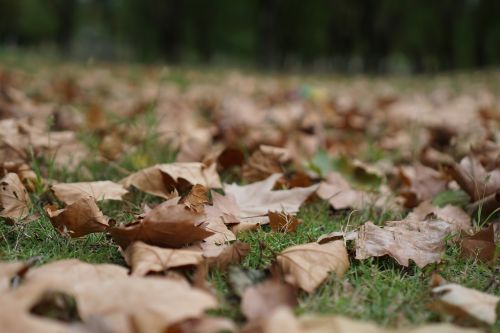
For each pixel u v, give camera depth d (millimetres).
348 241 1035
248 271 903
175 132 1668
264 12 14836
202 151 1394
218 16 18625
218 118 2248
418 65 22078
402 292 911
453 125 1927
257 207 1151
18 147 1333
